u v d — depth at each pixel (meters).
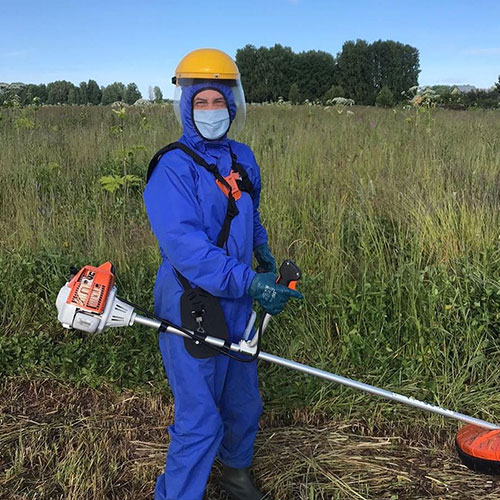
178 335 2.25
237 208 2.24
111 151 8.13
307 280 3.93
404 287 3.76
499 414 3.21
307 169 6.66
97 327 2.18
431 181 5.31
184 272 2.12
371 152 7.27
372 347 3.46
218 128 2.20
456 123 10.96
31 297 4.16
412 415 3.22
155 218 2.15
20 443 2.94
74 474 2.76
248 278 2.08
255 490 2.60
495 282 3.74
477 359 3.31
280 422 3.23
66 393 3.48
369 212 4.73
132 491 2.71
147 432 3.14
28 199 5.83
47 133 10.34
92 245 4.87
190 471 2.22
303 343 3.62
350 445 3.02
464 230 4.39
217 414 2.25
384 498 2.67
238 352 2.35
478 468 2.76
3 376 3.59
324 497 2.70
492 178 5.60
